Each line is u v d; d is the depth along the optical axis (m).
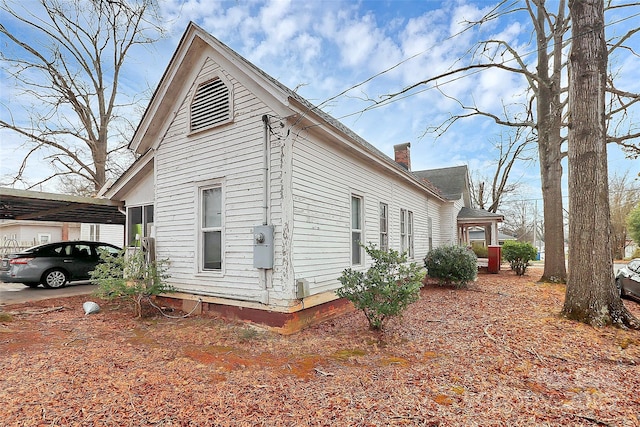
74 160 17.59
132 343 4.93
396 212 10.38
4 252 20.23
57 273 10.62
